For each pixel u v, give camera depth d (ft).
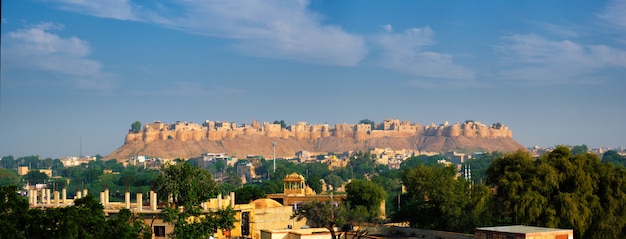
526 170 261.65
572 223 243.19
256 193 453.99
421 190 331.98
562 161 255.91
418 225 313.32
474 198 279.49
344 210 345.92
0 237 169.27
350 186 415.44
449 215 295.69
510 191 253.65
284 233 263.90
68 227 173.68
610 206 247.91
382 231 273.13
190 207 249.34
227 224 255.09
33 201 316.60
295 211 360.69
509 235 193.47
